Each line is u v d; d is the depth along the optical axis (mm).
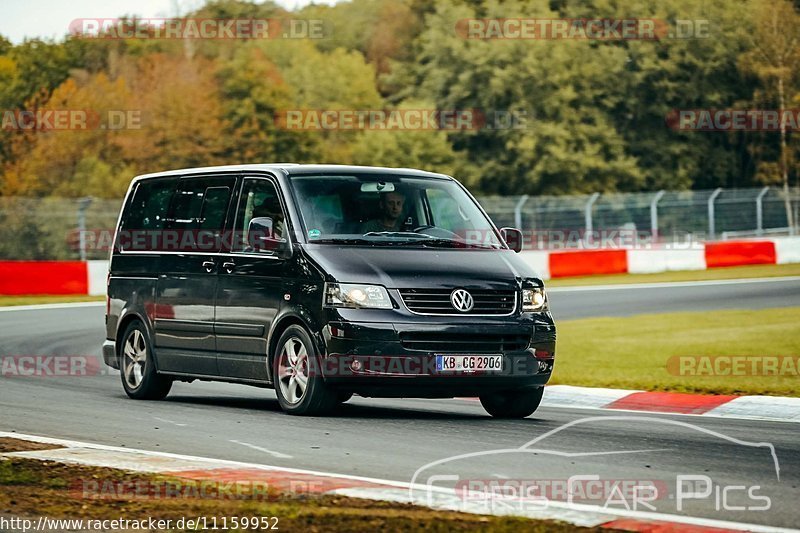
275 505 17203
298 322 28703
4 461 21156
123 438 24875
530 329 28594
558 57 182500
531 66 180375
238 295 30172
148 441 24422
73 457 21641
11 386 36719
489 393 28703
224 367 30750
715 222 117062
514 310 28641
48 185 167625
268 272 29406
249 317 29844
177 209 33000
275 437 24875
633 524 16172
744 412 30922
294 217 29484
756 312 59125
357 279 27812
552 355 29062
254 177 31125
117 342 34500
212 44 197125
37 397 33500
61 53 195250
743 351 43938
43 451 22391
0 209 123438
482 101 180875
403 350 27422
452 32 184875
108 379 39656
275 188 30344
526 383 28578
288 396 28750
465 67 181875
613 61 196000
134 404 31891
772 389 34375
